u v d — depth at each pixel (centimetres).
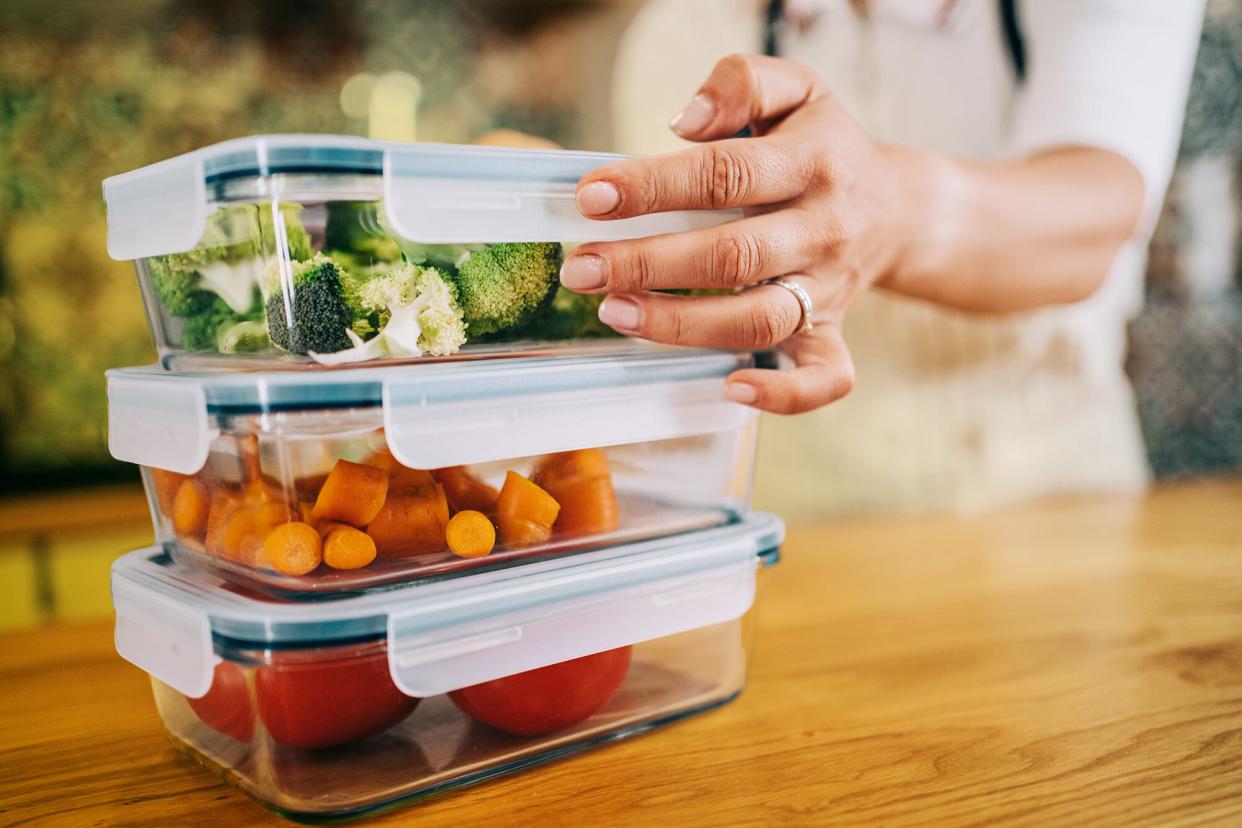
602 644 51
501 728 50
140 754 55
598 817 46
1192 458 194
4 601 146
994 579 87
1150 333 187
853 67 121
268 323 43
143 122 176
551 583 48
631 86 135
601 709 54
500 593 47
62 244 173
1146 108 109
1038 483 131
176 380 46
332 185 42
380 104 187
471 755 49
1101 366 131
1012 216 94
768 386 55
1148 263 185
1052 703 60
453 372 45
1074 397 130
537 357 50
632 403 51
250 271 44
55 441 175
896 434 126
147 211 48
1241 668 65
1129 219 107
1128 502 119
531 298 49
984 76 116
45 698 64
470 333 47
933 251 88
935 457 127
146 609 50
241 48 178
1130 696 61
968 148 119
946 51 117
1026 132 113
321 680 44
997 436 129
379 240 43
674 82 130
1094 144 108
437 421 45
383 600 44
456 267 46
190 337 49
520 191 47
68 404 175
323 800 46
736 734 56
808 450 125
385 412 43
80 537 151
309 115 184
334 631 43
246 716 46
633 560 51
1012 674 65
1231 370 192
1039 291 103
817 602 81
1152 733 55
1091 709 59
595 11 185
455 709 50
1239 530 103
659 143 132
